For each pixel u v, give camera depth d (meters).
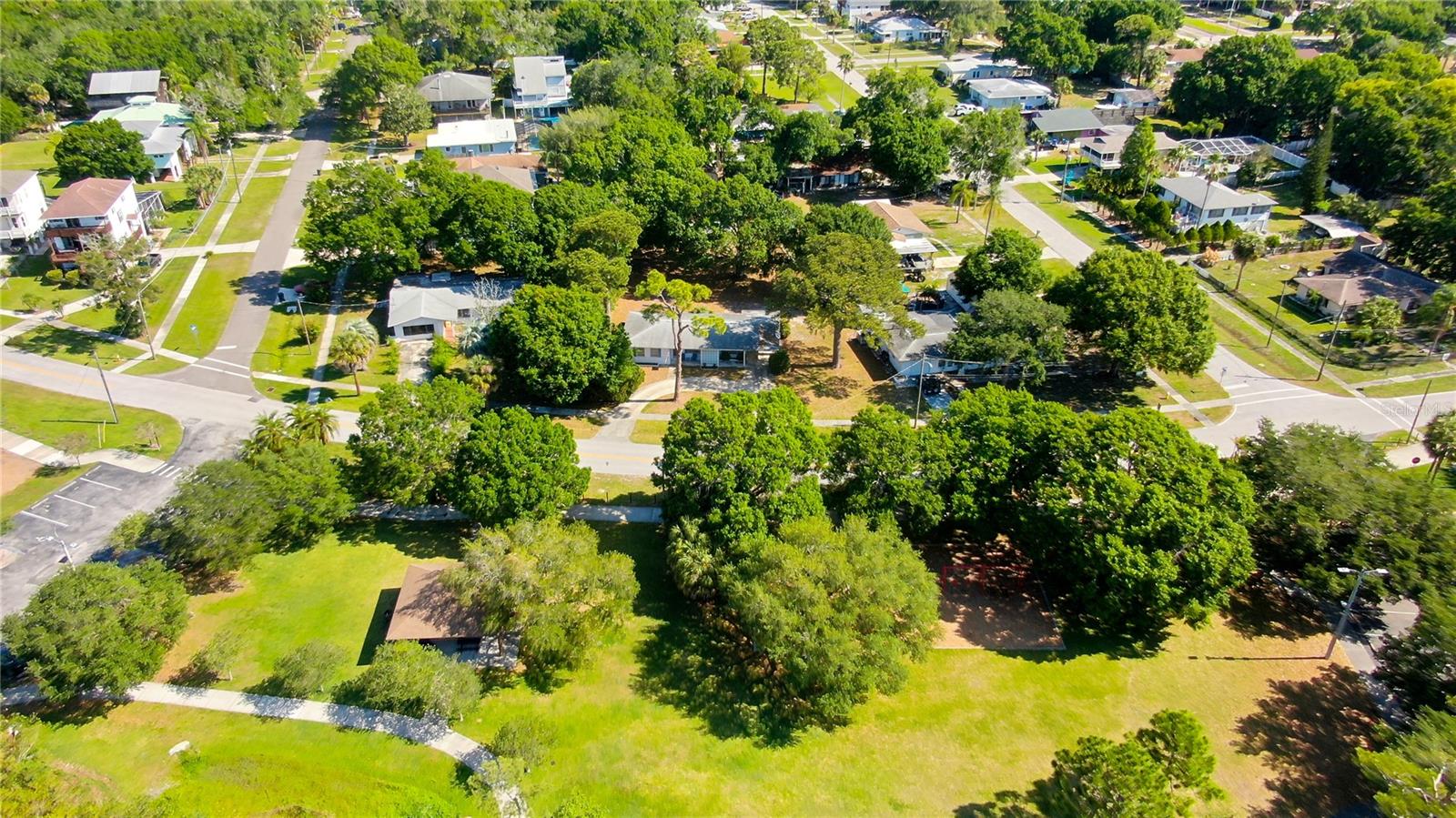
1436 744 52.16
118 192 124.69
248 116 173.38
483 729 61.34
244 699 62.50
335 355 97.50
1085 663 67.81
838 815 56.56
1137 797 49.34
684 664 67.00
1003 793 57.97
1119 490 66.94
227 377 100.44
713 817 56.12
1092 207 151.12
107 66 185.12
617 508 82.44
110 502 79.94
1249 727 62.56
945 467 72.94
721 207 118.44
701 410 73.81
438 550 76.81
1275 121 172.88
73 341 105.81
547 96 189.38
